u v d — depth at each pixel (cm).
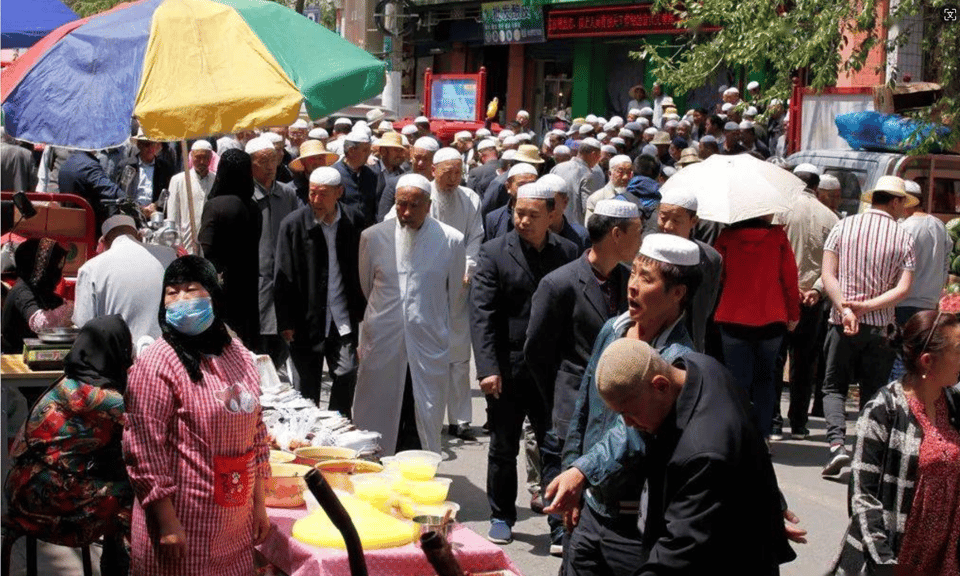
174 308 484
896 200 934
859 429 505
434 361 833
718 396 402
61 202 1018
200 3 706
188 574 487
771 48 1488
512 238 738
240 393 495
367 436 631
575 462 457
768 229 922
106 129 669
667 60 1619
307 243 872
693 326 712
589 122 2112
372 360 829
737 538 394
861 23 1378
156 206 1207
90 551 671
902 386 507
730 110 2109
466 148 1906
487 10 3145
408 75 3506
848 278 934
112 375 586
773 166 952
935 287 1001
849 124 1342
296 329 880
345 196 1243
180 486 486
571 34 2923
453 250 839
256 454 513
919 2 1386
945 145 1299
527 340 650
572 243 747
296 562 480
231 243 874
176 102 670
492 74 3303
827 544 791
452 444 1021
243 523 502
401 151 1409
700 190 920
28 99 677
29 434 580
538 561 736
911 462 496
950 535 499
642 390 400
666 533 397
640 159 1207
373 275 833
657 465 409
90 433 579
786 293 938
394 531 483
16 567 682
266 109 680
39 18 870
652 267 466
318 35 746
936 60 1432
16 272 822
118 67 679
